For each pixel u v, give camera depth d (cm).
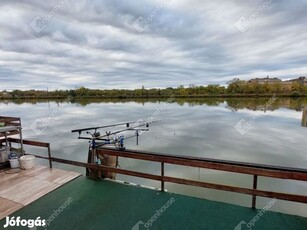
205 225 281
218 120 2792
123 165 982
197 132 1912
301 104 5641
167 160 347
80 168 952
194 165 326
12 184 407
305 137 1683
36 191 379
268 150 1288
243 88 8412
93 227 281
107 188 391
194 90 8688
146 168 944
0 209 323
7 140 545
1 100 8394
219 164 311
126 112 4012
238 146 1389
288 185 765
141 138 1641
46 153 1199
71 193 373
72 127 2234
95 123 2534
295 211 595
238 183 784
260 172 289
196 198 351
